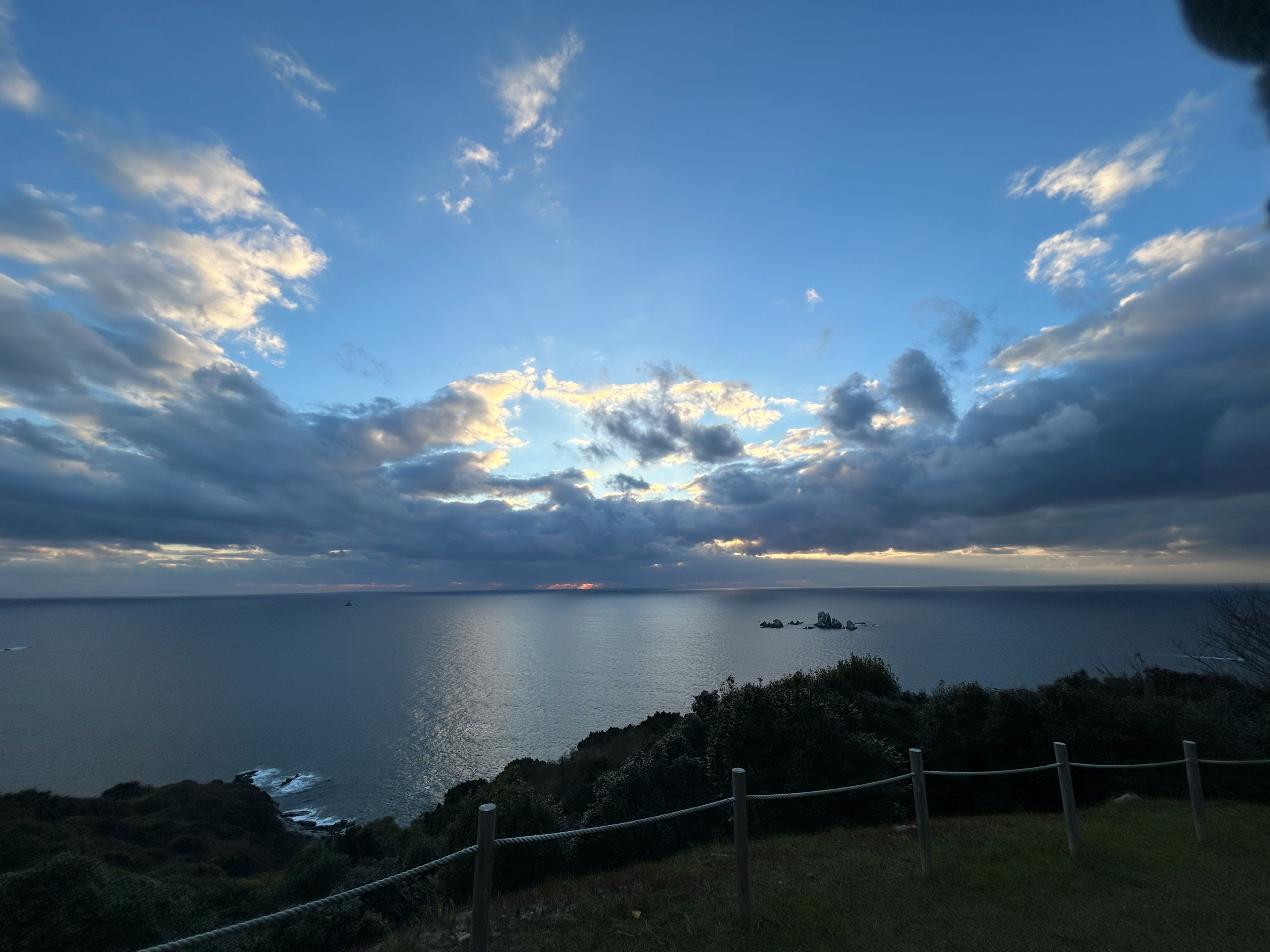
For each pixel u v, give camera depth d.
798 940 5.76
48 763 64.38
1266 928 5.99
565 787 25.11
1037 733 13.67
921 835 7.45
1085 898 6.70
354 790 53.44
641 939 5.95
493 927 6.61
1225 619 17.30
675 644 143.75
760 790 12.03
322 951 7.96
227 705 91.19
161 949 3.21
